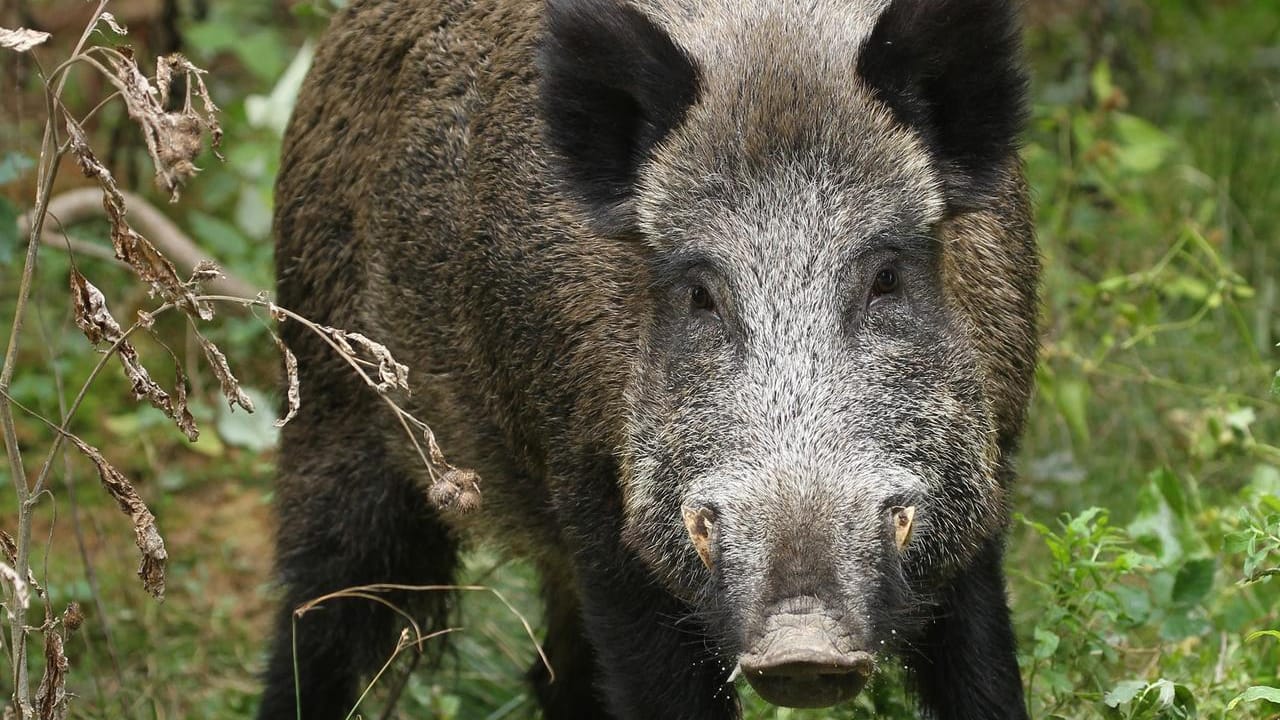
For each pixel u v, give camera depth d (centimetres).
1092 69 1786
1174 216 1658
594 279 905
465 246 988
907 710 977
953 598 909
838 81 831
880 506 767
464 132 1005
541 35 898
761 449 764
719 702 924
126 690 1152
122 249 789
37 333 1664
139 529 831
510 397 969
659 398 828
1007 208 925
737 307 797
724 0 900
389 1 1091
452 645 1187
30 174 1709
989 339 902
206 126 766
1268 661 1033
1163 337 1520
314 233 1112
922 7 832
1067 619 989
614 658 932
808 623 711
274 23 2031
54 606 1298
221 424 1473
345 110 1102
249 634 1348
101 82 1878
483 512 1053
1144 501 1111
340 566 1122
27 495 835
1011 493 952
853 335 796
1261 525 995
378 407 1093
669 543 827
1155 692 927
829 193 805
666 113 844
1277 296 1566
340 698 1146
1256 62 2078
